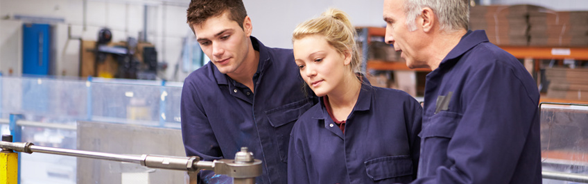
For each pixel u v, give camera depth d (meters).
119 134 2.12
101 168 2.17
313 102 1.52
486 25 4.18
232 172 0.96
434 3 0.99
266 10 4.91
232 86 1.45
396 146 1.24
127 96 2.46
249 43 1.41
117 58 5.83
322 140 1.27
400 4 1.03
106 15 5.81
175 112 2.28
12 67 5.91
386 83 4.61
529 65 4.24
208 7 1.21
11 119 2.72
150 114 2.37
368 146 1.24
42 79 2.92
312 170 1.29
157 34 5.84
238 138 1.48
